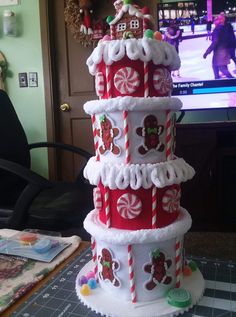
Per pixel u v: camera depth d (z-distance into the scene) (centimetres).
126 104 68
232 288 79
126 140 71
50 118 251
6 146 161
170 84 78
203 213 215
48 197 146
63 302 74
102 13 232
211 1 206
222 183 212
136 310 70
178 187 80
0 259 90
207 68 214
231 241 204
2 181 152
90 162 80
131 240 70
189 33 212
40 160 258
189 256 97
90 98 250
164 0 224
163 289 75
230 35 208
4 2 244
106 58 71
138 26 75
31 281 80
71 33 243
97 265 81
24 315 69
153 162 74
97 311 70
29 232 109
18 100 255
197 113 235
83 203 138
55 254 93
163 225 75
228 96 215
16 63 251
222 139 211
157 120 73
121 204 73
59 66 251
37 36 244
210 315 69
